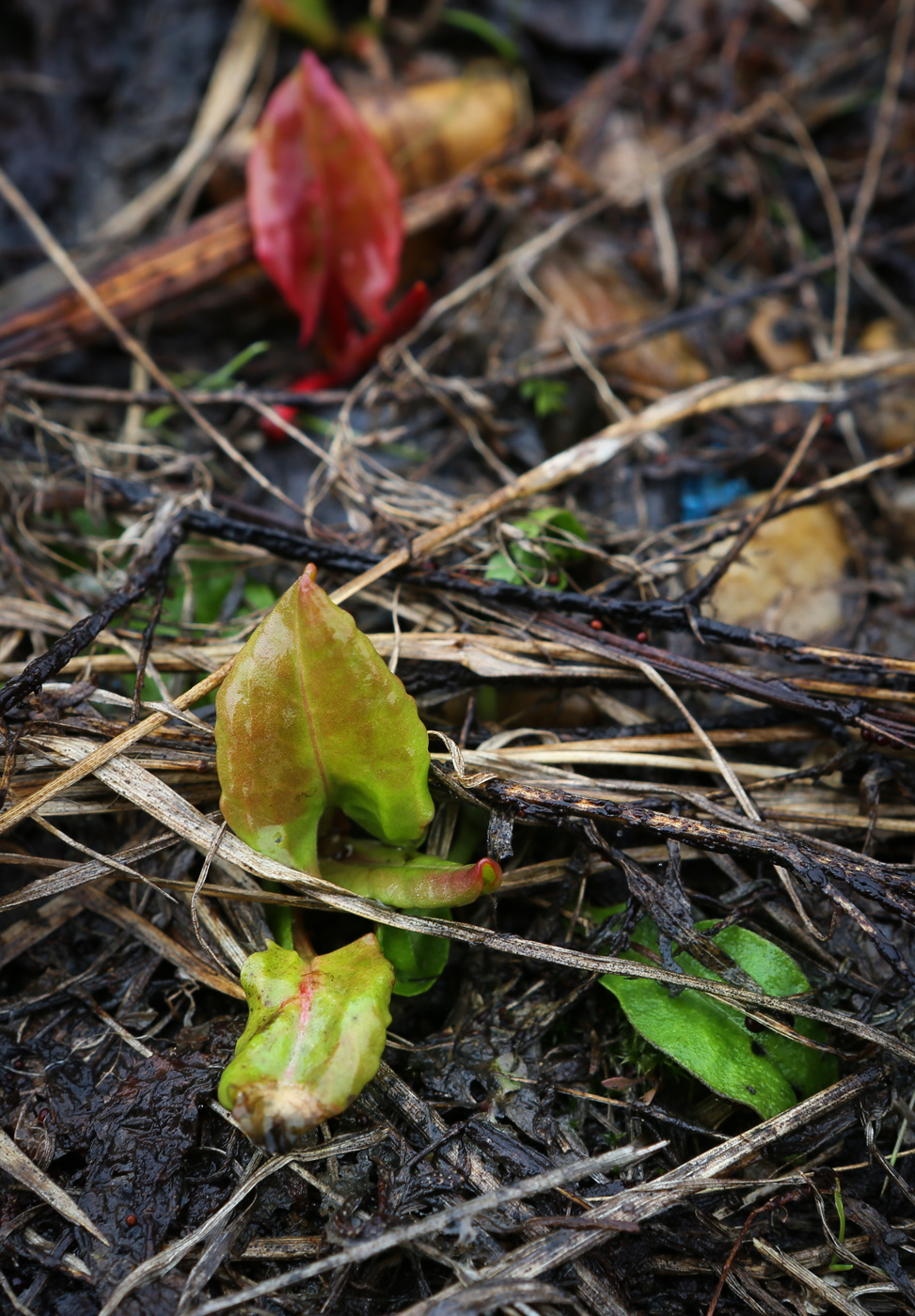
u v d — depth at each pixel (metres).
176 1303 0.22
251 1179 0.22
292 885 0.23
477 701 0.26
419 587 0.26
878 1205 0.23
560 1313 0.22
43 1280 0.22
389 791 0.23
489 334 0.31
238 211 0.31
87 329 0.30
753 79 0.35
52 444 0.29
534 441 0.30
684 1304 0.22
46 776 0.24
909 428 0.30
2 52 0.35
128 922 0.25
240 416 0.30
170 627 0.27
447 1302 0.21
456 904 0.23
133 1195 0.22
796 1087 0.23
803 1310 0.22
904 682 0.25
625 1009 0.23
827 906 0.25
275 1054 0.22
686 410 0.28
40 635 0.26
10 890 0.25
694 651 0.27
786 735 0.26
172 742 0.24
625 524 0.29
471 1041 0.24
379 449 0.30
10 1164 0.23
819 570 0.29
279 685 0.22
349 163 0.29
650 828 0.23
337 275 0.30
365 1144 0.23
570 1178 0.22
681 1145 0.23
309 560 0.26
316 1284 0.22
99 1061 0.24
